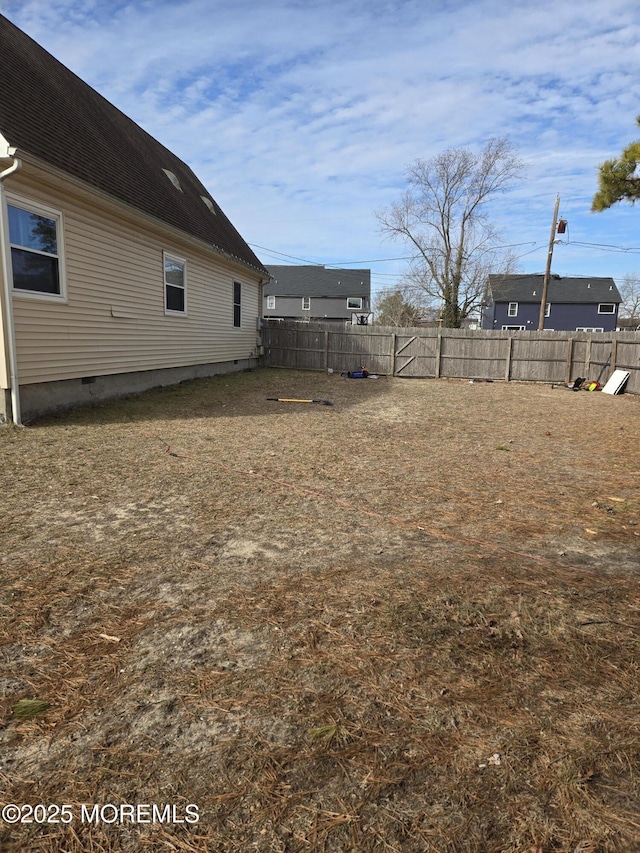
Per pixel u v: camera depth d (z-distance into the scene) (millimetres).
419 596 2424
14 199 5895
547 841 1268
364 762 1497
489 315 43250
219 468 4590
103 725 1624
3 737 1566
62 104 8180
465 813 1342
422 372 16141
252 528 3223
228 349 13734
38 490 3840
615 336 13586
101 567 2656
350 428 6848
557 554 2941
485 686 1828
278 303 44969
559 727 1641
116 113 11273
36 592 2396
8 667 1884
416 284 31125
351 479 4391
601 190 6277
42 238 6508
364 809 1351
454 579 2602
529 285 42656
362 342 16359
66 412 7098
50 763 1479
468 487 4246
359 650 2018
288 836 1274
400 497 3926
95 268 7594
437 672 1896
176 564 2707
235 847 1246
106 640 2053
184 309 10898
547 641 2100
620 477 4660
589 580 2625
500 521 3453
